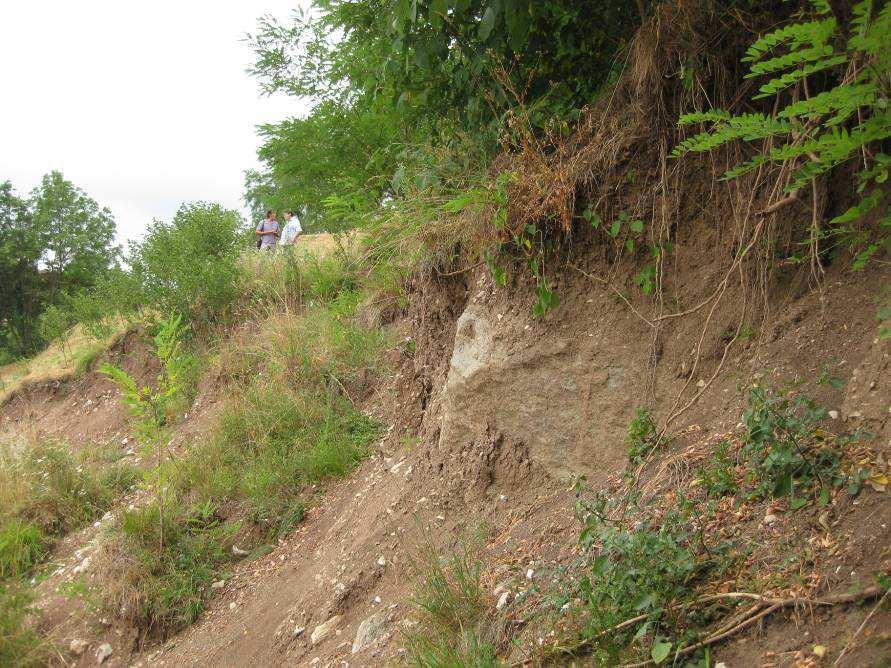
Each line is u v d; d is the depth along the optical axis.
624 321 3.72
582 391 3.77
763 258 3.22
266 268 10.30
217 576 5.48
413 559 4.00
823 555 2.18
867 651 1.83
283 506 5.89
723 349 3.29
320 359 7.31
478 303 4.56
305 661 3.85
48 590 5.93
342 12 5.02
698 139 2.49
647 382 3.52
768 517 2.44
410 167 4.95
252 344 8.78
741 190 3.32
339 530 5.15
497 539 3.73
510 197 4.04
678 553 2.35
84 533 7.04
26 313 23.20
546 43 4.12
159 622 5.15
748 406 2.96
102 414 10.40
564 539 3.29
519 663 2.62
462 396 4.44
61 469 7.81
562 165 3.88
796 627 2.05
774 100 3.20
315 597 4.41
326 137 7.38
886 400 2.37
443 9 3.65
